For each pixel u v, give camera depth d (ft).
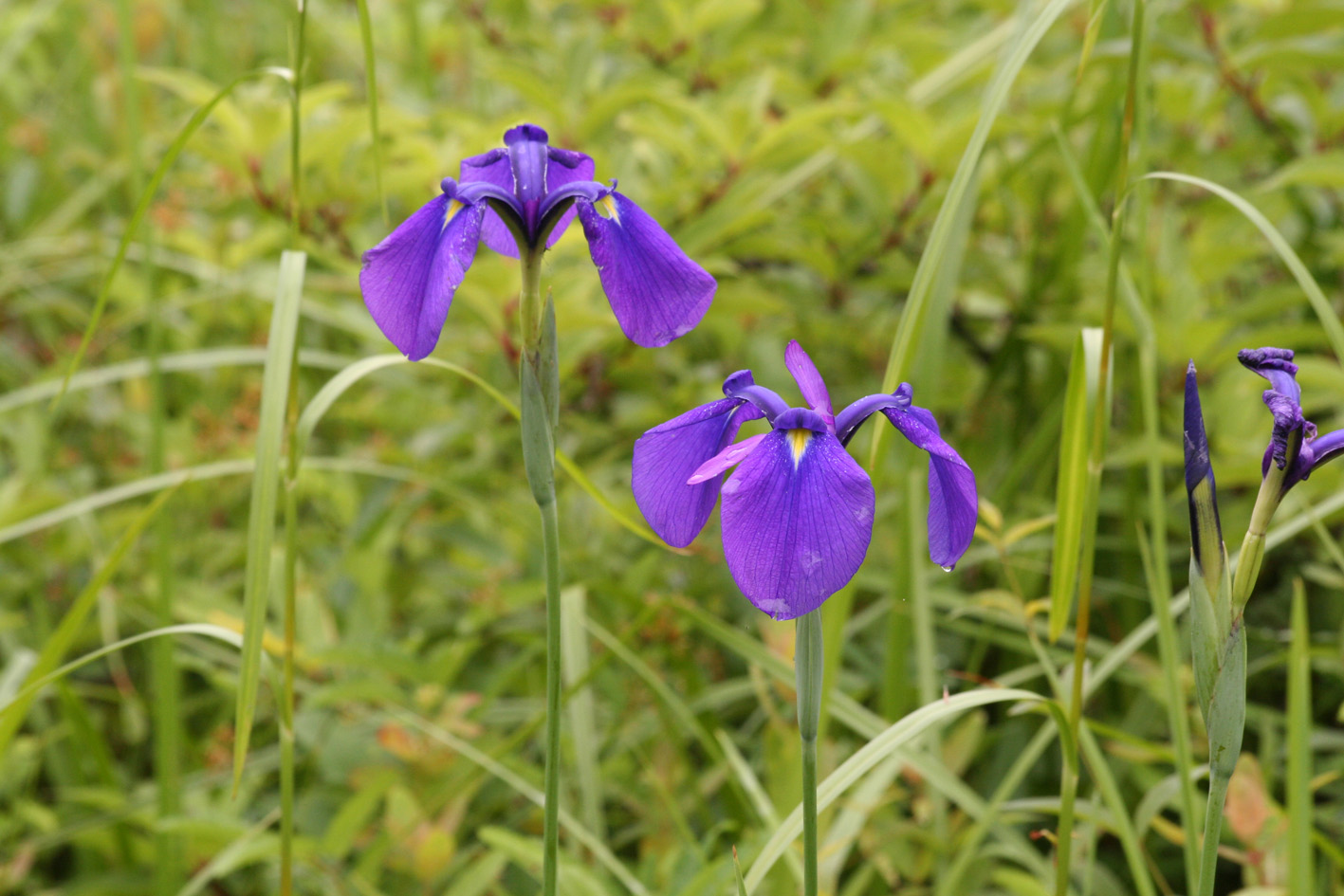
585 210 3.66
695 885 4.52
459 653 5.44
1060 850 4.17
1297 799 4.13
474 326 6.65
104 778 5.85
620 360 6.99
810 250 6.57
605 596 6.47
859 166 6.78
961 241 5.03
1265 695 6.16
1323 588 6.28
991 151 6.89
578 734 5.08
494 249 3.82
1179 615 6.21
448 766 5.31
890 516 6.75
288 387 4.32
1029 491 6.99
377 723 5.79
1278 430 3.60
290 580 4.31
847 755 5.01
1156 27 6.73
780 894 4.69
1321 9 5.80
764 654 4.73
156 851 5.72
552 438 3.71
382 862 5.12
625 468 7.05
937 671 6.21
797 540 3.48
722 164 6.68
